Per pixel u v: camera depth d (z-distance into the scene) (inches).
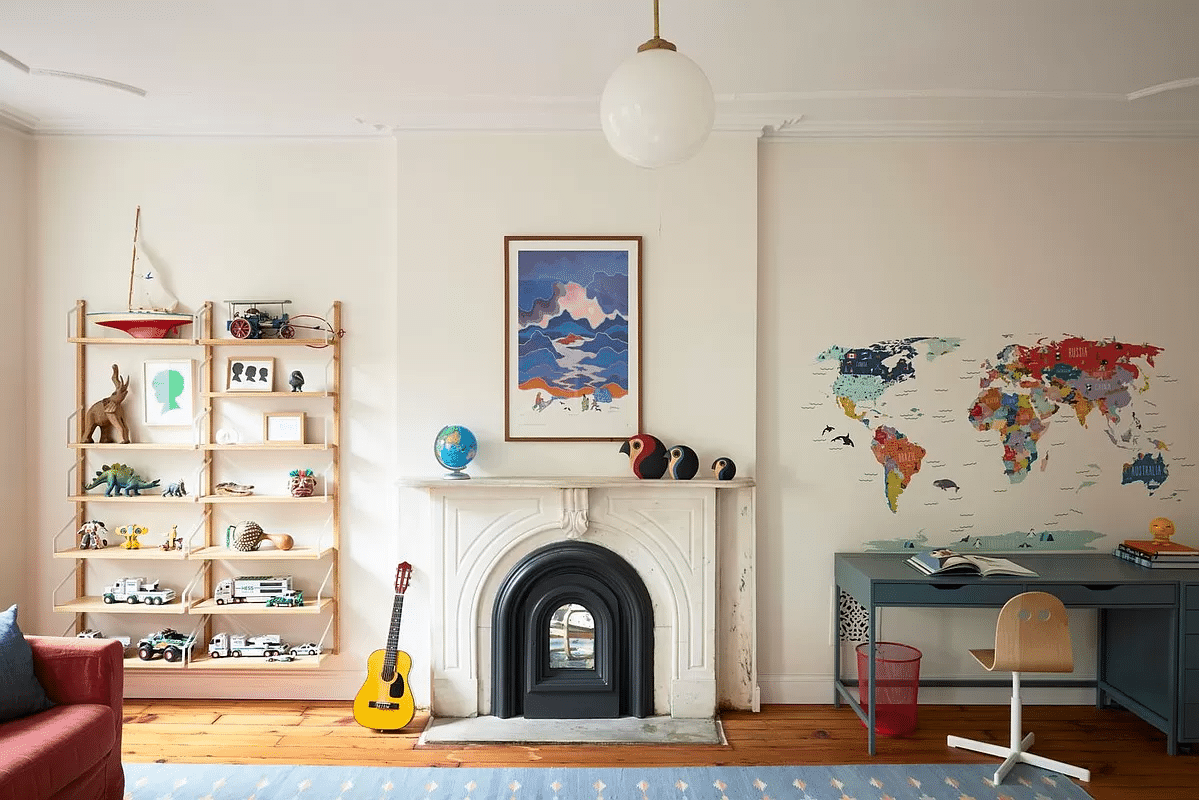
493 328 158.9
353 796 124.5
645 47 80.6
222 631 163.8
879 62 130.9
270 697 163.8
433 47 124.8
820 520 162.4
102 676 116.6
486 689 156.1
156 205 162.9
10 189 158.9
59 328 163.0
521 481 150.9
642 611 154.3
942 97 145.4
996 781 129.3
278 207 163.0
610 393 158.7
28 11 112.1
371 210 163.0
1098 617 161.8
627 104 77.4
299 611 154.9
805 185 161.9
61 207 162.6
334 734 147.6
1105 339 162.7
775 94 144.3
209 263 163.0
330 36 120.6
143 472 163.3
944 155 161.9
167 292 162.9
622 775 131.8
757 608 162.2
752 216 158.7
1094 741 145.9
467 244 158.7
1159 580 139.4
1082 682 161.6
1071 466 162.4
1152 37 121.6
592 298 158.7
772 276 161.9
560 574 154.4
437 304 158.7
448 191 158.6
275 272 163.0
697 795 125.1
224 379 163.0
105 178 162.7
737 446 159.2
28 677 112.5
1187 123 158.2
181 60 129.7
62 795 103.0
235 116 156.4
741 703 159.3
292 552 157.4
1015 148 162.1
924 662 163.0
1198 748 142.2
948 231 162.4
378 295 163.0
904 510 162.4
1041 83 139.8
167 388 162.6
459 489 154.9
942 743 144.9
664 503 155.4
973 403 162.6
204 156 162.9
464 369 158.7
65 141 162.2
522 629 155.3
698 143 79.4
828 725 152.5
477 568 154.9
